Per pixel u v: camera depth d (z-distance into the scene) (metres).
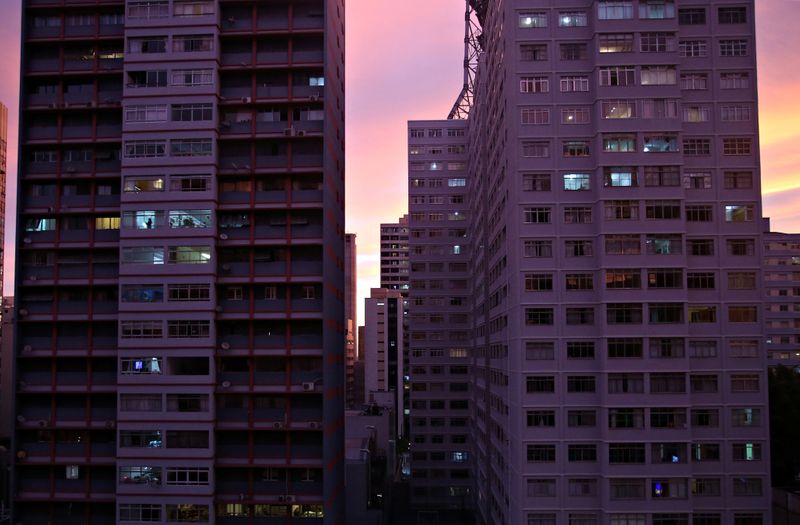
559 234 54.78
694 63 56.25
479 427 84.88
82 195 56.03
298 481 53.41
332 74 60.19
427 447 102.88
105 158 56.59
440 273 106.94
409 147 109.69
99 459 53.62
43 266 56.00
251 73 56.56
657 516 51.84
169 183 54.28
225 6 56.78
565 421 53.31
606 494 52.00
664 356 53.03
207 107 54.75
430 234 107.88
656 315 53.34
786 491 59.75
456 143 109.44
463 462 102.25
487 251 76.69
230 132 55.66
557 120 55.44
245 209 54.56
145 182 54.50
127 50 55.31
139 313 53.38
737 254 55.19
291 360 54.66
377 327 167.75
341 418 66.38
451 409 103.62
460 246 107.44
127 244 54.00
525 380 53.78
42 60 56.66
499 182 65.62
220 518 52.62
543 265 54.59
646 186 54.09
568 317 54.25
